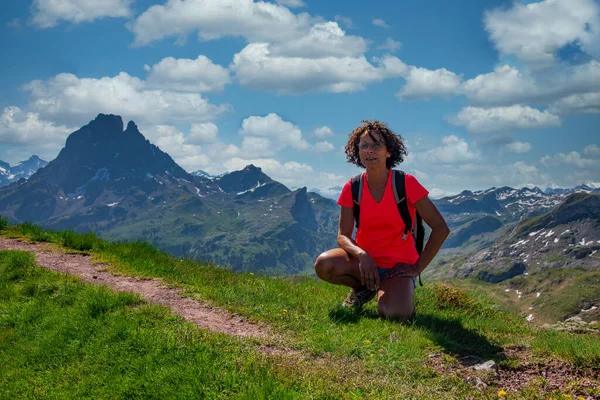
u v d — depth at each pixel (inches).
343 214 139.6
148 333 116.2
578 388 98.3
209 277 174.9
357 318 135.9
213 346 110.0
